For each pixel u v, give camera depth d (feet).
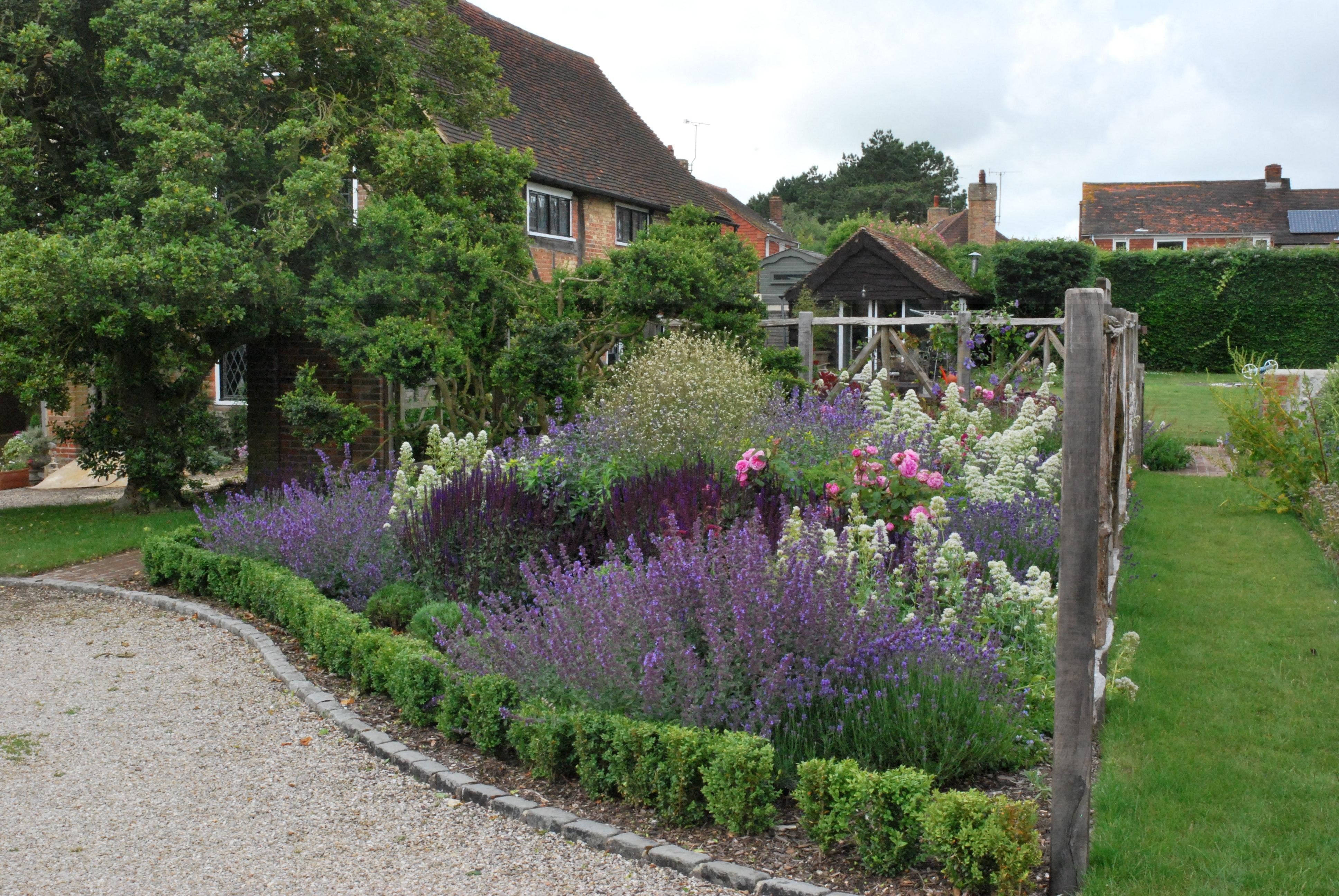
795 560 15.05
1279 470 32.81
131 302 32.27
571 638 15.03
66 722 17.17
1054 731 10.62
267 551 25.34
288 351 42.09
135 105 34.63
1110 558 20.31
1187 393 75.66
